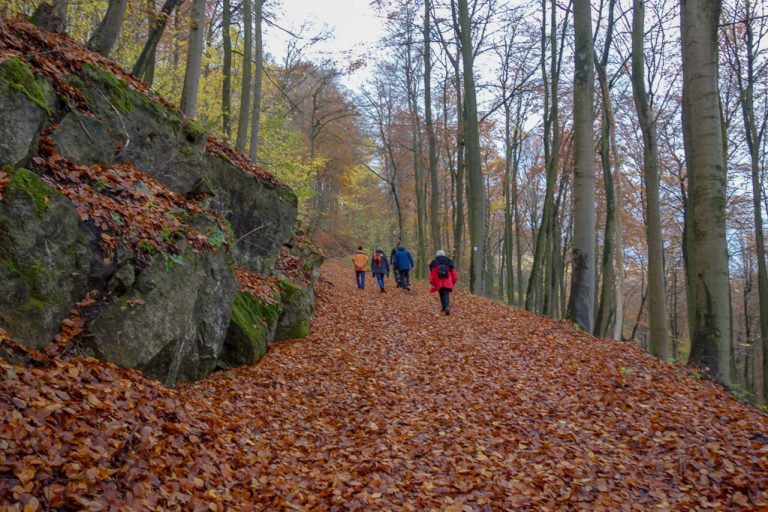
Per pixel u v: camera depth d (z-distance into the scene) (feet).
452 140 85.81
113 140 22.00
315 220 116.67
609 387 23.30
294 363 25.73
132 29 45.85
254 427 17.49
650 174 36.94
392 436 18.02
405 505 13.51
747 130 54.29
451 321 38.09
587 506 13.87
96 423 12.09
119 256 17.38
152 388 15.67
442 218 133.69
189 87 37.60
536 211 108.06
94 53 25.07
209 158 30.35
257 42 53.42
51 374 13.01
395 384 23.88
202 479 12.63
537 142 106.73
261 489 13.37
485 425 19.45
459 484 14.88
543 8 60.80
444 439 18.02
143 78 43.37
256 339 24.79
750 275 89.25
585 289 36.88
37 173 16.76
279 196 35.55
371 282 68.28
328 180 123.24
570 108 73.05
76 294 15.94
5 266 13.88
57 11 24.53
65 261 15.60
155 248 18.83
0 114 15.71
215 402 18.74
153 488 11.30
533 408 21.18
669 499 14.21
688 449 16.78
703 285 25.32
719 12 25.45
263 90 76.69
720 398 22.30
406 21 67.26
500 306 47.50
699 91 25.34
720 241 25.07
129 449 12.03
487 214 108.68
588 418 20.17
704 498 14.14
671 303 108.58
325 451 16.76
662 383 23.48
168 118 26.17
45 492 9.39
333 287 53.42
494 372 25.90
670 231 88.69
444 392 23.06
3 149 15.62
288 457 15.87
